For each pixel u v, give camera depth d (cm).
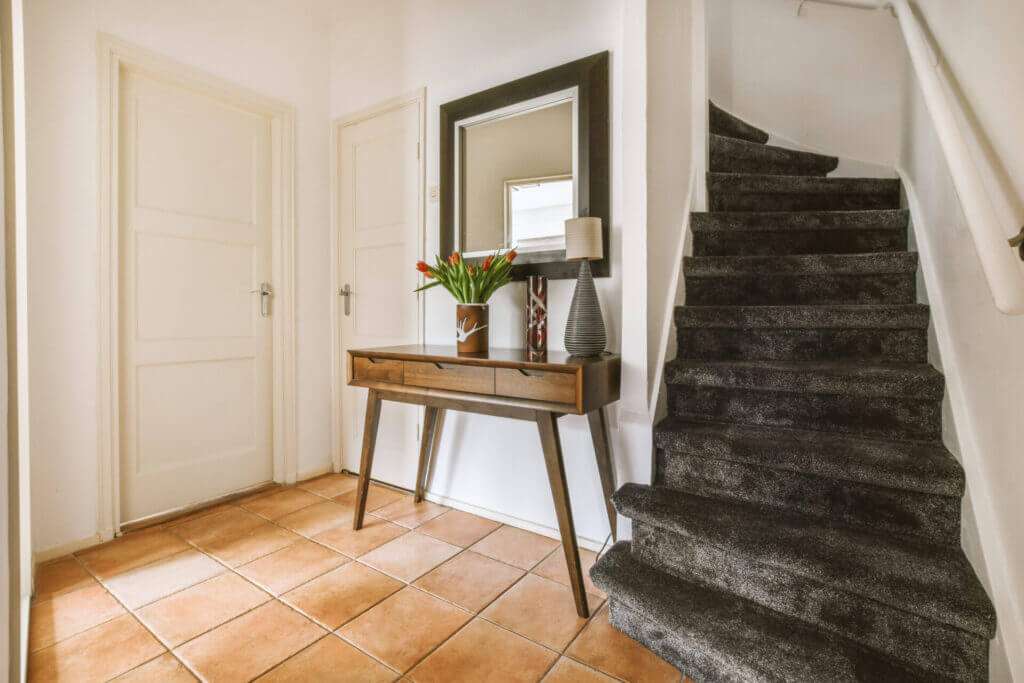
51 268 189
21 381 156
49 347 189
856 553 124
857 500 139
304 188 280
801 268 199
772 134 305
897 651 114
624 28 179
